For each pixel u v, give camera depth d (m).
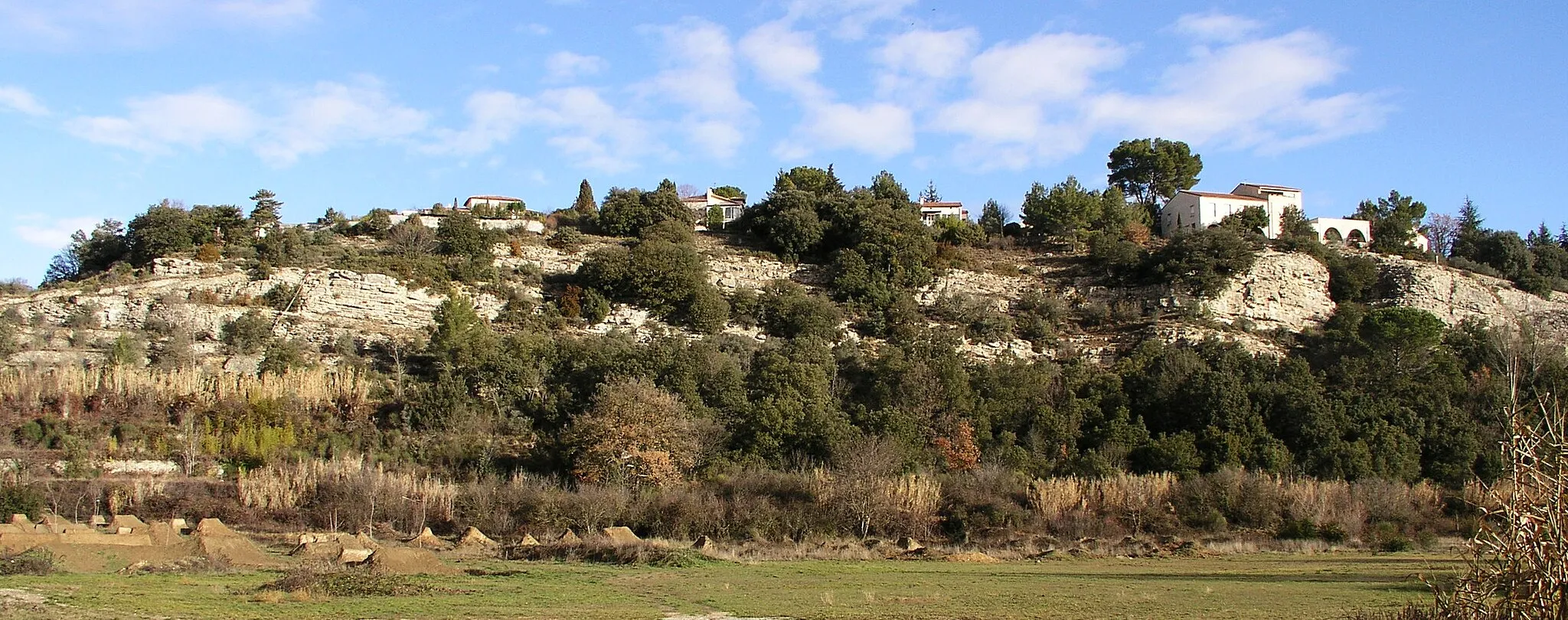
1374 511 62.56
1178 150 143.00
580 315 90.12
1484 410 74.94
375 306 86.81
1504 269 116.75
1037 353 92.06
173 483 58.97
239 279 86.56
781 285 98.12
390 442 67.50
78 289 82.69
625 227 112.00
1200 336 91.25
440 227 97.94
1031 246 117.56
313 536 50.91
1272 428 74.50
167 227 91.38
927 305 99.69
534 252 101.69
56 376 67.25
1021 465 69.62
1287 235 112.25
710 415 71.44
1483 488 18.86
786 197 113.12
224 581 35.62
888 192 124.12
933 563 49.69
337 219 106.69
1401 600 32.91
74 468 59.47
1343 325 93.44
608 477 63.06
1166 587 37.69
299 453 63.78
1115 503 63.06
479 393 74.00
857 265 100.56
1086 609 31.22
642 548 48.19
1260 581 40.28
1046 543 58.22
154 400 67.19
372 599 31.55
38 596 29.56
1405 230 117.38
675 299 91.44
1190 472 68.38
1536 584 16.83
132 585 33.31
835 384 79.69
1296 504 62.44
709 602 32.66
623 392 66.75
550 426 71.25
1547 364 81.25
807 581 39.84
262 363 75.06
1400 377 79.12
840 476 61.81
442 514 58.16
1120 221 120.00
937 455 70.12
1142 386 79.81
